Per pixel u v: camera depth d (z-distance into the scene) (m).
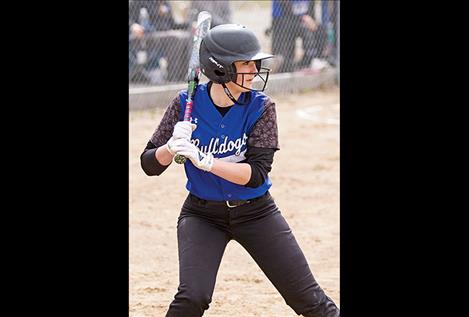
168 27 35.69
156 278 17.06
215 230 11.23
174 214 21.98
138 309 15.12
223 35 10.90
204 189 11.16
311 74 39.62
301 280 11.20
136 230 20.52
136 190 24.11
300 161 27.59
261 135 11.05
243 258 18.58
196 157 10.62
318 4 43.06
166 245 19.45
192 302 10.70
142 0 34.66
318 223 21.09
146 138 29.45
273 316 14.81
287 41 38.97
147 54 35.12
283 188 24.44
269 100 11.12
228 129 11.09
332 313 11.31
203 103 11.19
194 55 11.27
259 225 11.22
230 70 10.88
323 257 18.34
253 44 10.98
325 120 33.94
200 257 10.95
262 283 16.73
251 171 10.83
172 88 34.59
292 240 11.30
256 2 50.72
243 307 15.28
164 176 25.81
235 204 11.15
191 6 35.94
